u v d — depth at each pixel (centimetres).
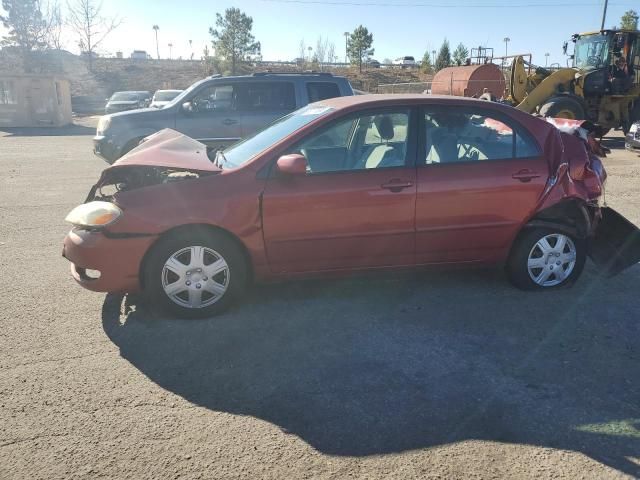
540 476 265
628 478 264
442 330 416
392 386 341
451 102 462
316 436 293
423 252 457
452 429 299
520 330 416
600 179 491
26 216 769
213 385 341
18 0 4919
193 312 428
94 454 278
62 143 1836
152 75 6053
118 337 402
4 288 494
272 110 993
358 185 432
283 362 369
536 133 471
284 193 422
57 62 5312
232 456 278
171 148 495
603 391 337
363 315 440
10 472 265
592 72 1619
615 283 514
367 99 461
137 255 411
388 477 263
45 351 380
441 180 445
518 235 476
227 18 5369
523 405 321
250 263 435
